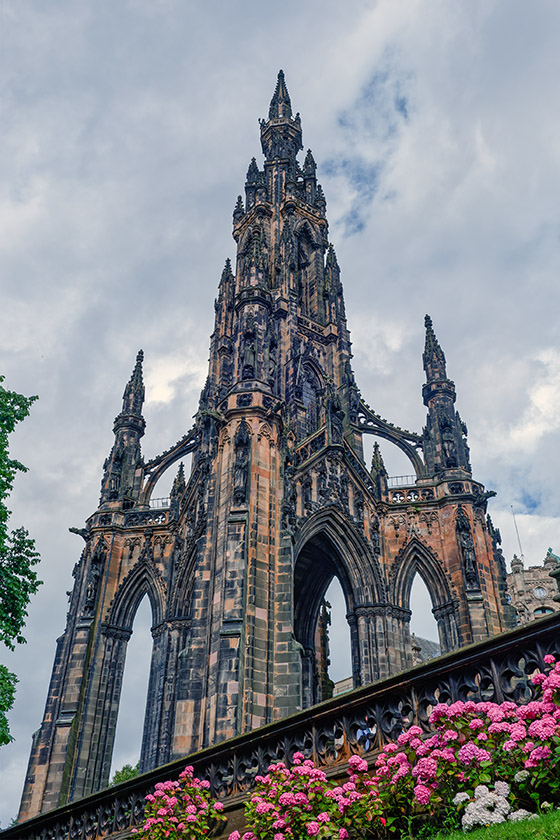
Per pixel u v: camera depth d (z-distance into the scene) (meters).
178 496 60.47
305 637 57.38
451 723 14.86
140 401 70.94
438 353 65.06
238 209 85.75
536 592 94.62
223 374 70.88
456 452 58.97
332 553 54.38
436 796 14.52
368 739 17.89
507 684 15.24
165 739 50.00
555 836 10.48
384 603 52.03
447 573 53.00
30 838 28.80
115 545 59.03
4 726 33.75
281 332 70.62
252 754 21.36
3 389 39.75
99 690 52.94
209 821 20.92
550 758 12.86
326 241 82.50
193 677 40.81
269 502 46.19
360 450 64.50
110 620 55.81
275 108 96.88
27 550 38.00
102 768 50.50
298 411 65.00
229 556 42.56
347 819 15.74
